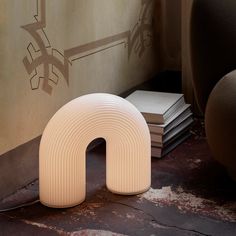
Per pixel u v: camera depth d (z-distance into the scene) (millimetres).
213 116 1662
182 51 2523
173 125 2143
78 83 2043
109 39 2221
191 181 1878
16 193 1801
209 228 1565
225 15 1808
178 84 2744
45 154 1656
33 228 1582
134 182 1768
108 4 2178
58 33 1886
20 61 1719
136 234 1540
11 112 1720
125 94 2406
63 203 1686
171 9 2670
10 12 1643
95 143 2236
